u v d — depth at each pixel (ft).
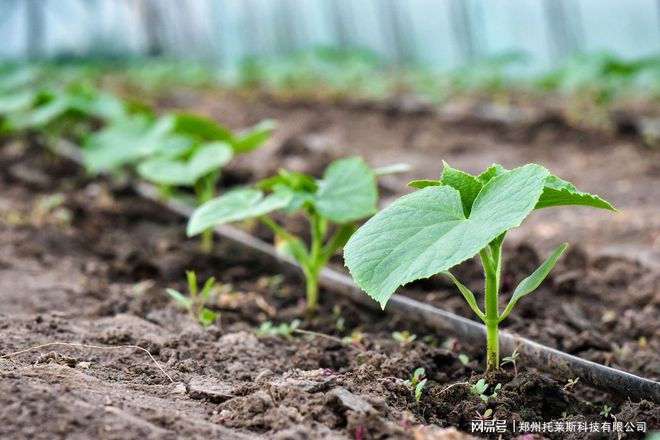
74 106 5.30
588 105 7.43
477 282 3.92
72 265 4.09
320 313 3.76
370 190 3.58
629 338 3.61
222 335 3.51
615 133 6.59
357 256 2.92
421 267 2.83
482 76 8.89
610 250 4.29
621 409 3.11
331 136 6.91
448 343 3.49
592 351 3.50
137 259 4.20
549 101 8.31
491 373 3.19
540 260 4.12
